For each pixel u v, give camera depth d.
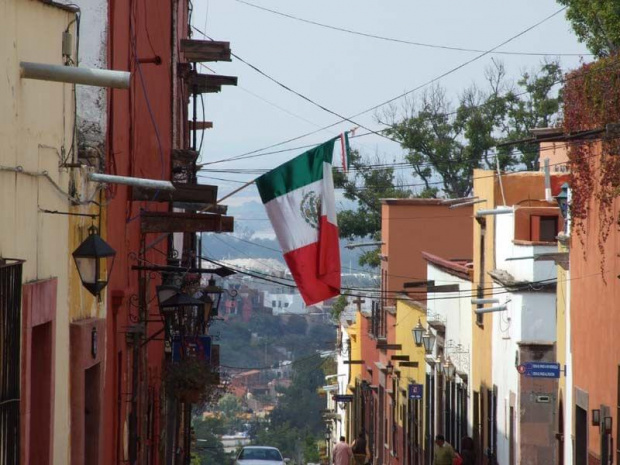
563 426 77.12
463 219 152.25
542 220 90.38
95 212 43.28
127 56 52.91
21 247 31.97
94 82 30.83
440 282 125.12
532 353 84.44
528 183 98.06
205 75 94.00
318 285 52.75
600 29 108.62
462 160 170.25
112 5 47.81
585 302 69.56
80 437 39.75
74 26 38.41
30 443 35.62
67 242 38.22
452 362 114.62
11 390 29.86
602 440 63.03
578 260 71.56
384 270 157.12
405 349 140.38
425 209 152.50
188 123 103.12
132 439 54.56
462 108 170.88
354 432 187.00
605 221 62.47
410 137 172.25
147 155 61.91
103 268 44.56
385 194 178.75
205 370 69.31
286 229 52.81
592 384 67.25
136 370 54.91
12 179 30.91
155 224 57.47
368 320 172.12
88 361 41.09
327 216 52.94
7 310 29.48
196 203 58.50
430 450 123.12
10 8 30.52
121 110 50.53
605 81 59.16
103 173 45.12
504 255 94.25
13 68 30.81
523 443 84.12
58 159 36.59
